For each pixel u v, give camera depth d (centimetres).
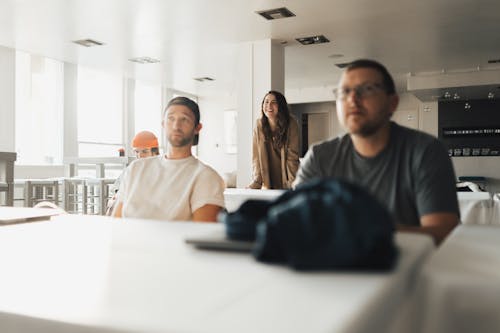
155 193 190
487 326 58
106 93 1015
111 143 1027
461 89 940
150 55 791
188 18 588
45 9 560
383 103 138
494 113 1100
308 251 59
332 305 45
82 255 77
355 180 155
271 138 364
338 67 884
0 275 64
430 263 68
